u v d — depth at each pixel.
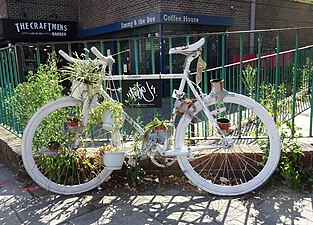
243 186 2.35
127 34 9.85
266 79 5.12
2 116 3.77
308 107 5.23
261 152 2.56
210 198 2.32
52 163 2.54
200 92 2.41
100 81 2.38
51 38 11.13
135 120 2.58
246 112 4.04
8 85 3.36
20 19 10.40
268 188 2.41
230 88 4.51
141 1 9.16
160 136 2.35
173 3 8.86
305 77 5.32
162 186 2.52
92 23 11.52
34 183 2.62
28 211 2.20
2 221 2.08
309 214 2.05
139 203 2.27
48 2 11.46
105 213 2.15
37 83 2.69
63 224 2.03
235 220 2.02
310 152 2.48
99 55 2.33
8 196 2.42
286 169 2.42
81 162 2.58
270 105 3.20
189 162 2.56
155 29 8.84
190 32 9.35
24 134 2.35
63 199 2.36
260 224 1.96
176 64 8.99
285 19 12.11
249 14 10.92
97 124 2.36
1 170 2.96
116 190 2.47
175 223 2.00
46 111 2.37
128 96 2.60
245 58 9.09
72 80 2.37
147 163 2.65
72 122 2.35
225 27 10.28
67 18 11.97
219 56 10.18
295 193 2.34
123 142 2.55
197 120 3.20
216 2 9.94
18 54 3.00
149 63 9.15
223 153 2.59
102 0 10.78
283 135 2.54
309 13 12.97
